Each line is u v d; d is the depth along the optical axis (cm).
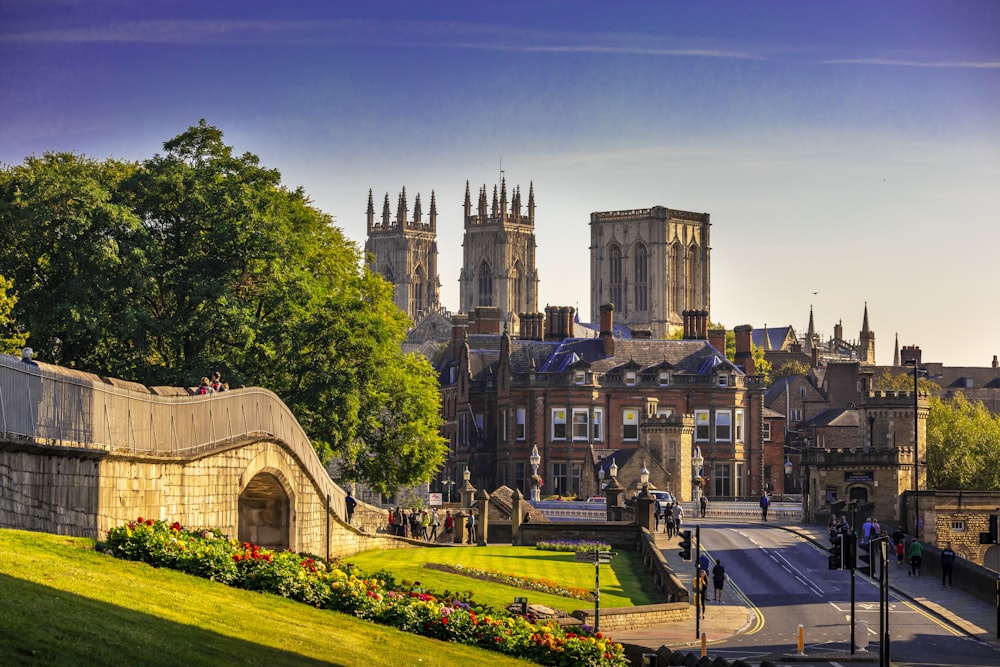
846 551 6856
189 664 3203
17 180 8612
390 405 10550
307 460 6831
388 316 10956
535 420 17950
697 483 15588
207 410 5469
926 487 14838
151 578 4009
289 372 8906
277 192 9512
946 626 7906
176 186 8569
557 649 4969
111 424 4575
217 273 8588
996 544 12450
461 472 18912
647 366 18162
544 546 10025
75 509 4281
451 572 7844
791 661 6531
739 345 19450
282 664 3503
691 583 9175
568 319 19525
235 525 5775
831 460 13412
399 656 4112
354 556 7919
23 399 3956
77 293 8031
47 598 3300
